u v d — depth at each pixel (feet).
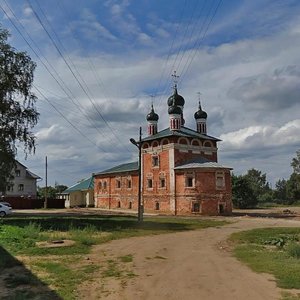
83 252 59.82
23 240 68.90
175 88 200.34
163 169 189.57
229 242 77.10
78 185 284.41
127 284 39.24
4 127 118.52
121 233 89.04
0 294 35.06
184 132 192.95
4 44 117.60
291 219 146.72
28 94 121.19
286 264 49.98
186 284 39.50
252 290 36.96
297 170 344.08
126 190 221.25
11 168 125.08
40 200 253.65
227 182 177.99
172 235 88.69
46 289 36.70
